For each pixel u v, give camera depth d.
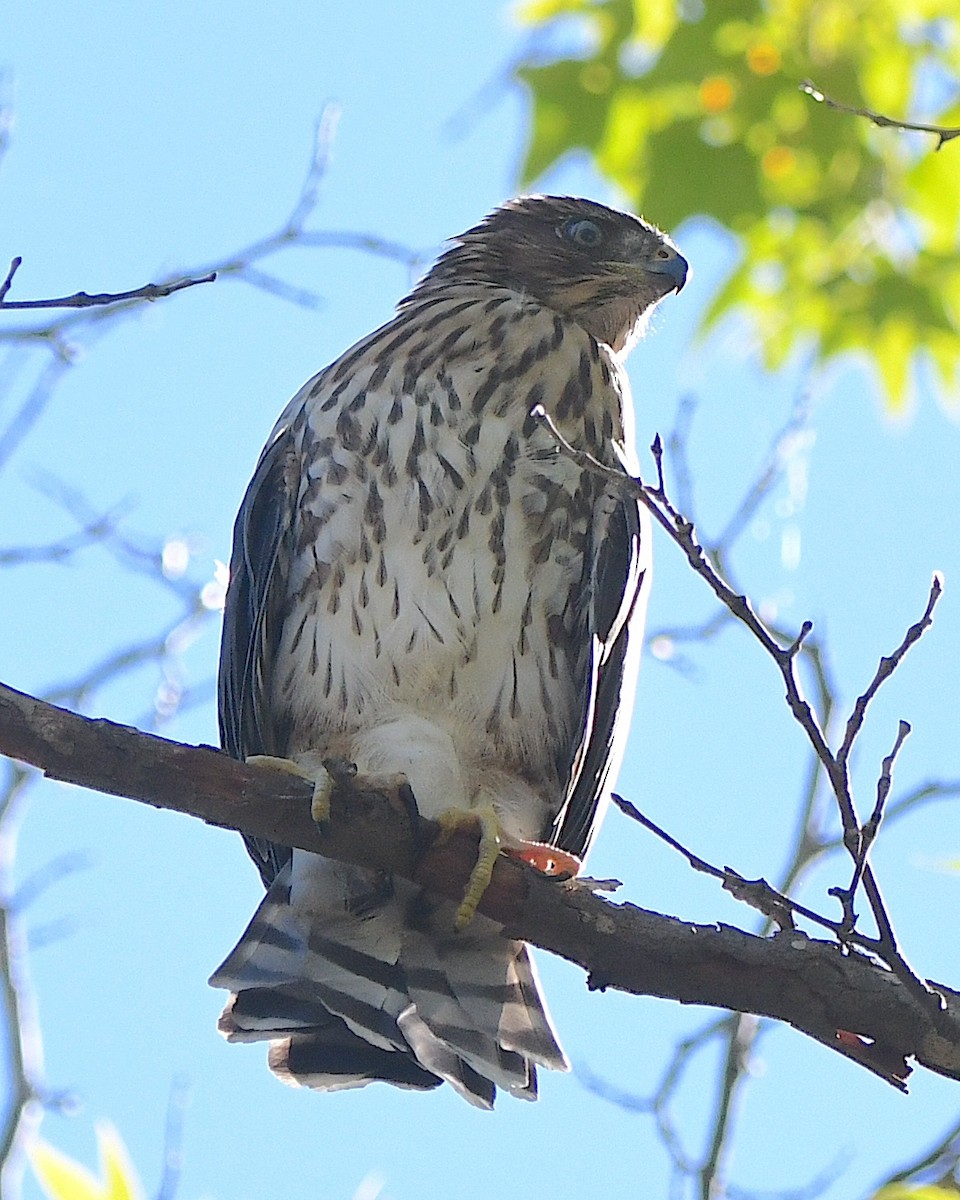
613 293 12.55
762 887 8.20
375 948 10.09
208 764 8.84
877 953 8.10
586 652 10.73
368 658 10.69
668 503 7.80
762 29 14.07
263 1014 9.99
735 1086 11.85
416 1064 10.20
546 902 8.95
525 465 10.79
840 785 7.89
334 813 9.09
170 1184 11.91
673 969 8.67
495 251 12.72
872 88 14.09
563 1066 9.94
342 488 10.77
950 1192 10.27
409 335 11.13
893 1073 8.51
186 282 8.60
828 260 14.09
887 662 7.87
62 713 8.60
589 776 10.98
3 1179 11.58
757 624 7.79
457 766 10.67
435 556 10.66
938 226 14.13
